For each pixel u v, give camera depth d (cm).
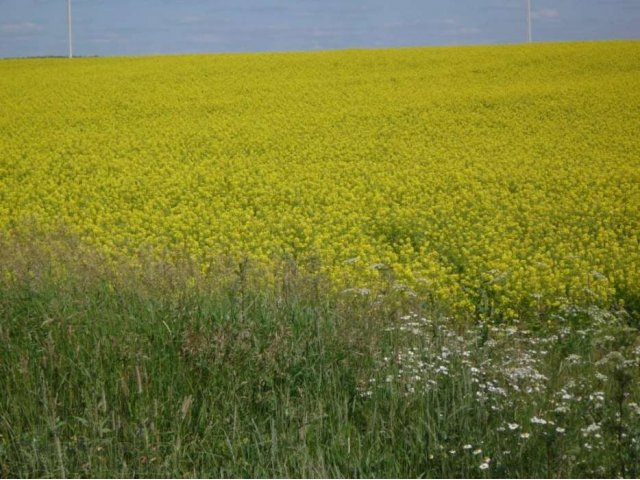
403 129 2550
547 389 562
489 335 821
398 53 4216
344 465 470
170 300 640
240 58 4244
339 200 1681
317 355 580
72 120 2794
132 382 540
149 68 4000
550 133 2452
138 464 470
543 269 1199
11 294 664
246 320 601
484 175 1872
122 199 1734
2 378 553
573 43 4350
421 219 1484
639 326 962
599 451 465
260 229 1480
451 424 499
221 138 2445
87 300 645
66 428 507
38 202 1736
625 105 2775
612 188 1725
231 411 521
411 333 658
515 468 457
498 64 3716
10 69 4228
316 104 2984
